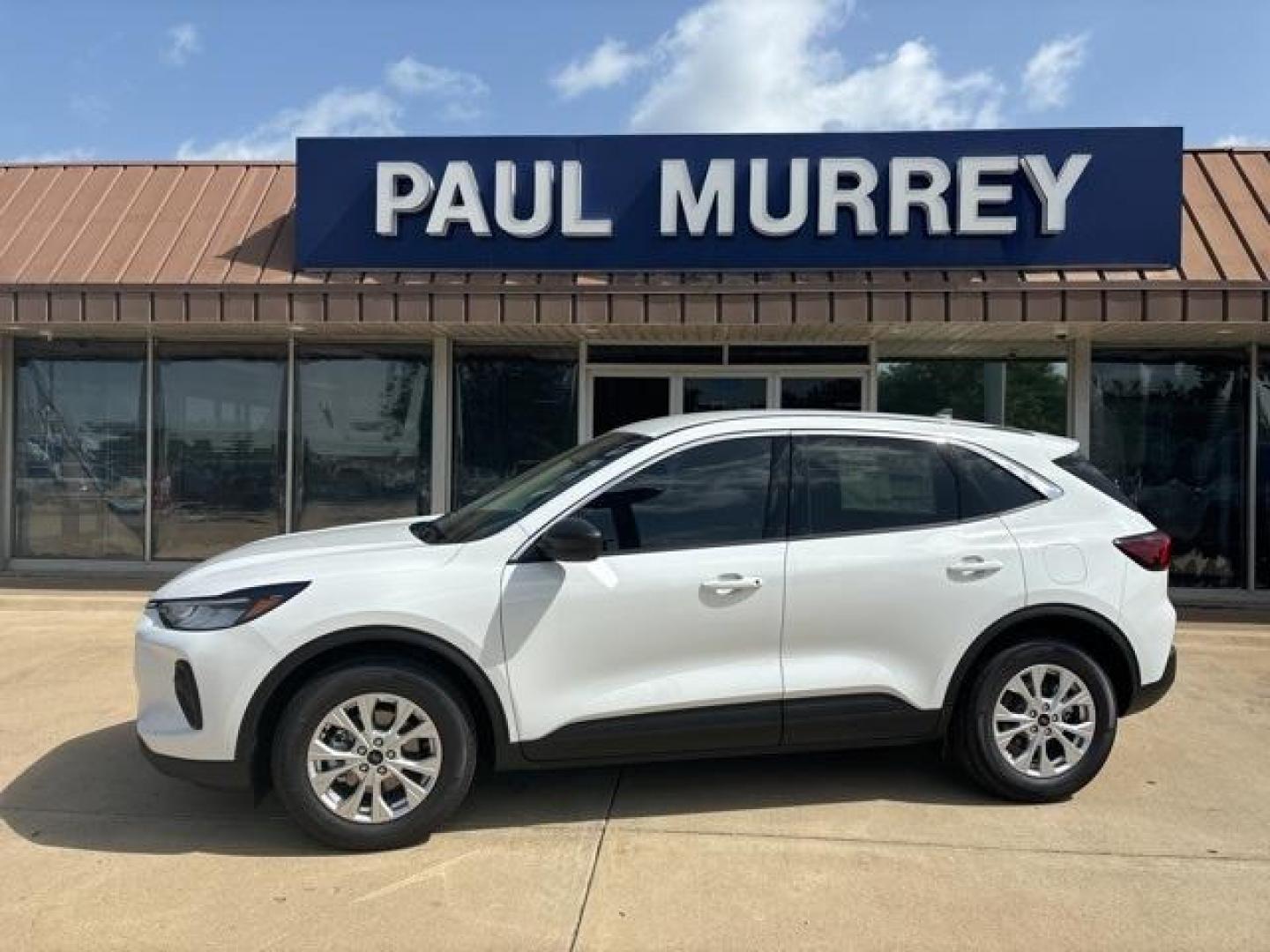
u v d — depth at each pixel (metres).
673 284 8.99
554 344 10.51
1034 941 3.56
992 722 4.71
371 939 3.54
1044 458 4.97
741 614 4.47
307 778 4.15
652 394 10.50
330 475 10.53
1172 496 10.10
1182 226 9.23
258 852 4.22
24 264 9.57
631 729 4.39
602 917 3.71
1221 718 6.29
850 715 4.56
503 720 4.31
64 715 6.08
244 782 4.18
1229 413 10.05
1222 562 10.03
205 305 9.09
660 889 3.92
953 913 3.75
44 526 10.68
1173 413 10.09
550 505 4.50
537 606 4.32
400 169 9.27
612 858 4.19
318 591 4.21
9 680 6.86
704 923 3.67
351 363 10.49
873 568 4.58
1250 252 9.02
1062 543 4.78
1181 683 7.17
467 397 10.55
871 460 4.78
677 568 4.44
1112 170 8.93
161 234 9.91
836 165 9.06
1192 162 10.09
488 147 9.27
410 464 10.49
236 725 4.14
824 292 8.77
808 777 5.15
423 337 10.38
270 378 10.52
